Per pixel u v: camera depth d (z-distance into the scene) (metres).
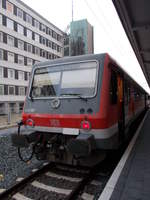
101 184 4.19
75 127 4.35
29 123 5.07
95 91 4.30
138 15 8.23
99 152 4.56
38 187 4.05
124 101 6.48
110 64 4.63
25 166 5.38
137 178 3.98
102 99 4.22
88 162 4.54
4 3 29.05
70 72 4.81
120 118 5.82
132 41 10.98
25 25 33.59
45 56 39.53
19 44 32.44
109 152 5.55
